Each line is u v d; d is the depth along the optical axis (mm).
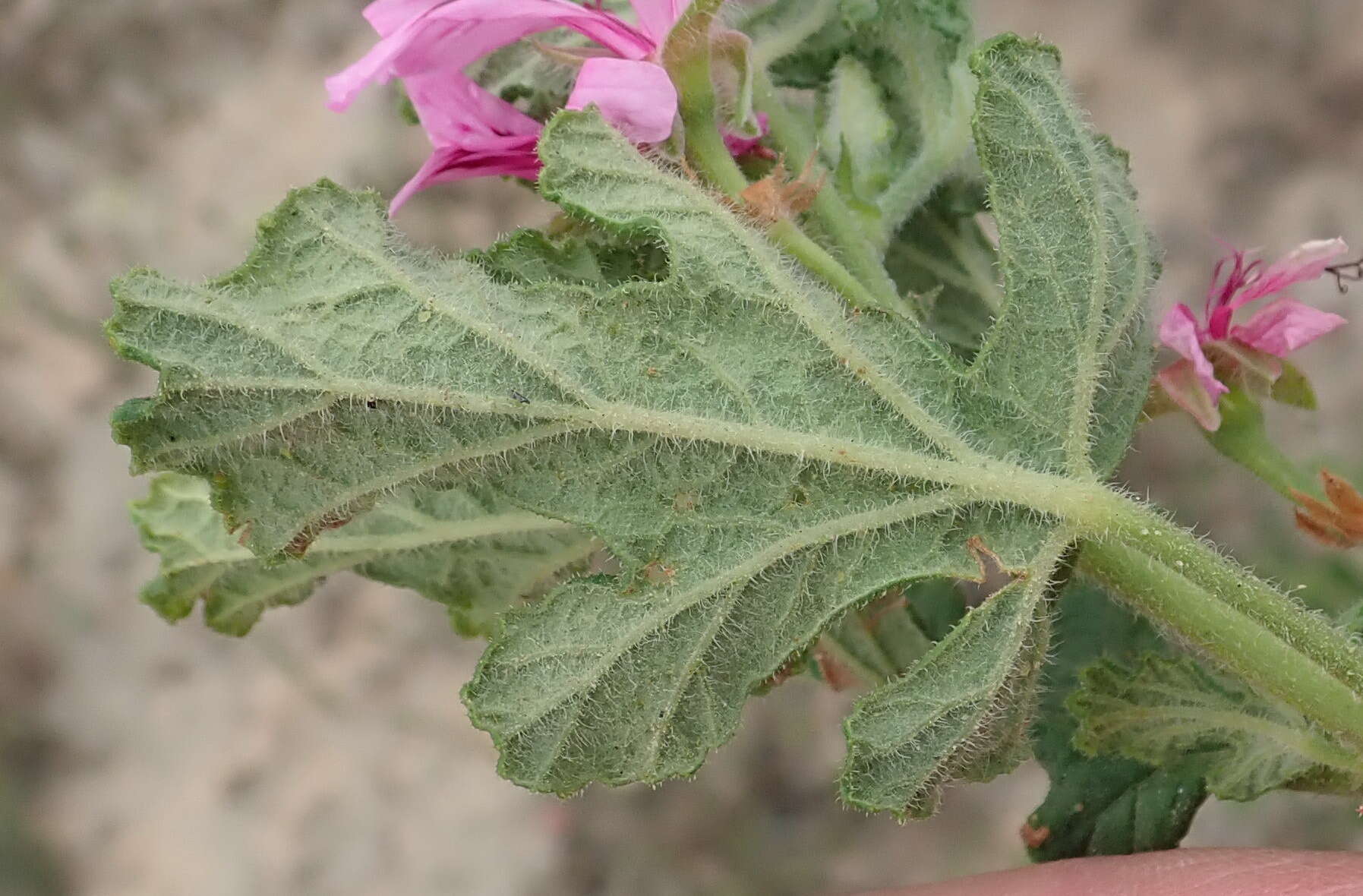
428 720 409
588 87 169
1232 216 342
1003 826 368
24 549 427
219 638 421
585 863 398
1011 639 169
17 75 422
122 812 422
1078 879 188
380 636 412
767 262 170
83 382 426
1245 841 335
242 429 166
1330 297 334
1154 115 349
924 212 196
